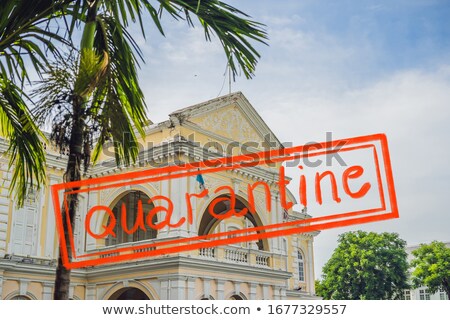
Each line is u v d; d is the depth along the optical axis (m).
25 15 8.55
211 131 22.95
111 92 8.63
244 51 9.28
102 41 8.89
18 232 21.53
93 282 22.55
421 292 56.47
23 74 9.59
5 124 9.90
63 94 7.94
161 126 22.17
